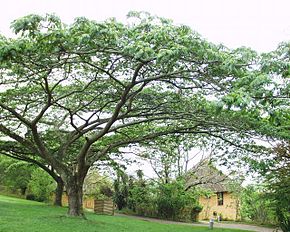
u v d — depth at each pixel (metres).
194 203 27.95
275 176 14.66
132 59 9.76
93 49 8.95
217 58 8.28
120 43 8.38
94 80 13.81
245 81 7.18
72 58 9.75
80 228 12.94
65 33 8.01
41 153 15.50
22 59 8.95
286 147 14.16
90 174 32.53
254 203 25.83
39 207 20.14
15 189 37.38
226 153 16.17
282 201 14.73
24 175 35.62
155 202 26.97
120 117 14.43
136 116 14.52
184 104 13.12
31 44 8.31
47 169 22.98
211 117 12.43
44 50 8.59
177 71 9.90
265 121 11.46
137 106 14.61
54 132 18.70
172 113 13.64
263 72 7.60
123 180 29.50
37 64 9.40
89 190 31.77
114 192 29.88
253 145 14.53
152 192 27.98
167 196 27.14
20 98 15.60
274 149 14.26
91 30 8.00
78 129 15.96
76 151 19.75
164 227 16.95
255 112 7.29
